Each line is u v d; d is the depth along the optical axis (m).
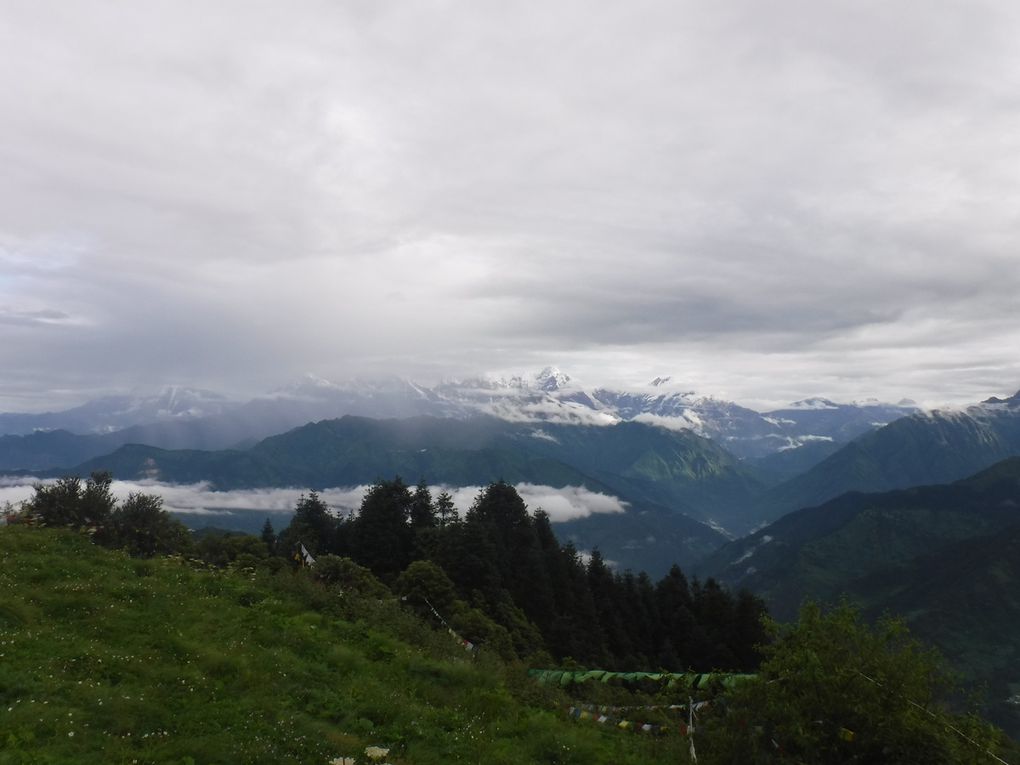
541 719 18.02
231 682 16.02
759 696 15.47
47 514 31.14
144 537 33.94
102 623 17.95
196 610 20.33
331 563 39.44
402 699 17.20
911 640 15.49
